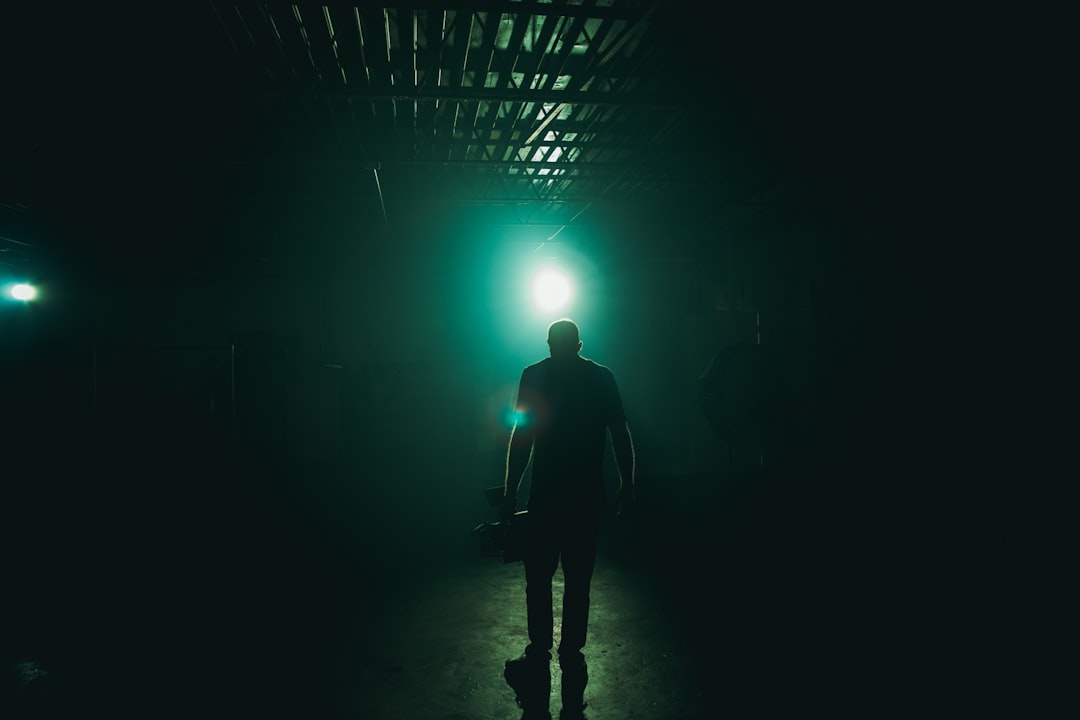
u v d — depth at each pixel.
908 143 5.85
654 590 4.44
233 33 4.62
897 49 4.70
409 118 6.63
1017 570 4.30
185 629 3.88
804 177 7.21
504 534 3.43
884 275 6.77
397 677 3.24
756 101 5.66
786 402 7.56
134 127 6.45
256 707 2.96
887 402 6.77
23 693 3.11
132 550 5.65
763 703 2.91
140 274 14.43
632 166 8.15
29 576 4.93
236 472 9.68
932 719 2.71
